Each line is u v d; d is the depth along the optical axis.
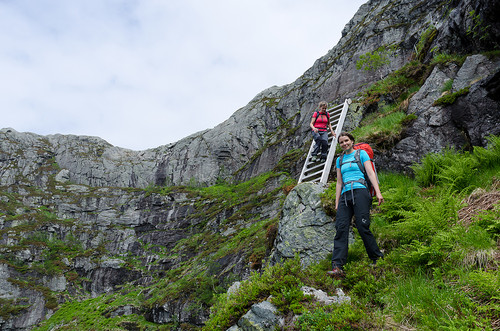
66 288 69.25
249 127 101.62
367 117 10.16
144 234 84.06
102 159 125.31
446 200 4.41
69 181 118.88
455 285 3.03
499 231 3.48
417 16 53.09
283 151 74.56
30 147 128.12
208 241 61.09
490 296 2.68
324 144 8.43
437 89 7.68
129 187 113.00
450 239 3.56
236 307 3.78
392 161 7.30
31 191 106.44
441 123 6.96
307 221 6.07
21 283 64.94
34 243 78.94
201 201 83.31
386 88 10.40
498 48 7.23
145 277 66.44
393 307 3.08
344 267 4.12
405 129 7.49
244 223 56.62
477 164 5.43
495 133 6.06
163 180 111.38
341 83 59.03
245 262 38.28
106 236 86.75
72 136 137.62
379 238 4.75
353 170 4.42
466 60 7.33
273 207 53.53
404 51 41.25
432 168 6.00
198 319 37.84
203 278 43.56
